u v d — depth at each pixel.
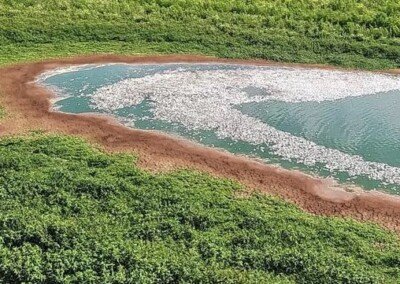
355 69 29.44
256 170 18.75
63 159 18.56
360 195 17.59
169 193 16.78
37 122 21.69
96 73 27.34
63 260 14.24
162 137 20.83
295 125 22.34
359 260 14.46
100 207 16.23
